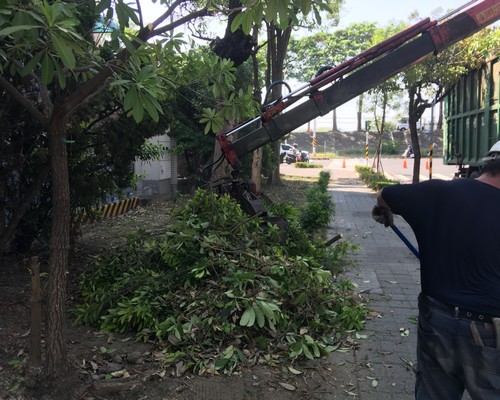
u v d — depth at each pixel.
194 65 4.49
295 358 3.93
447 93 13.31
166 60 4.21
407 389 3.63
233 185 6.63
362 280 6.39
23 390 3.39
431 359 2.49
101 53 4.09
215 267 4.81
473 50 11.07
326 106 6.35
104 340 4.30
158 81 3.21
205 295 4.40
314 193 11.33
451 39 6.18
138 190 13.86
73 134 6.15
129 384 3.53
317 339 4.41
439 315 2.39
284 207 7.38
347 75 6.71
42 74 2.61
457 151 12.70
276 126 6.48
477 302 2.30
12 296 5.27
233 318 4.13
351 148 57.91
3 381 3.52
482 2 6.16
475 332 2.28
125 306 4.46
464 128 12.13
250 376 3.73
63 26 2.30
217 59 4.44
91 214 7.25
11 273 6.10
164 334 4.10
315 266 5.70
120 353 4.04
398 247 8.50
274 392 3.54
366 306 5.39
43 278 5.78
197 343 4.02
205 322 4.14
